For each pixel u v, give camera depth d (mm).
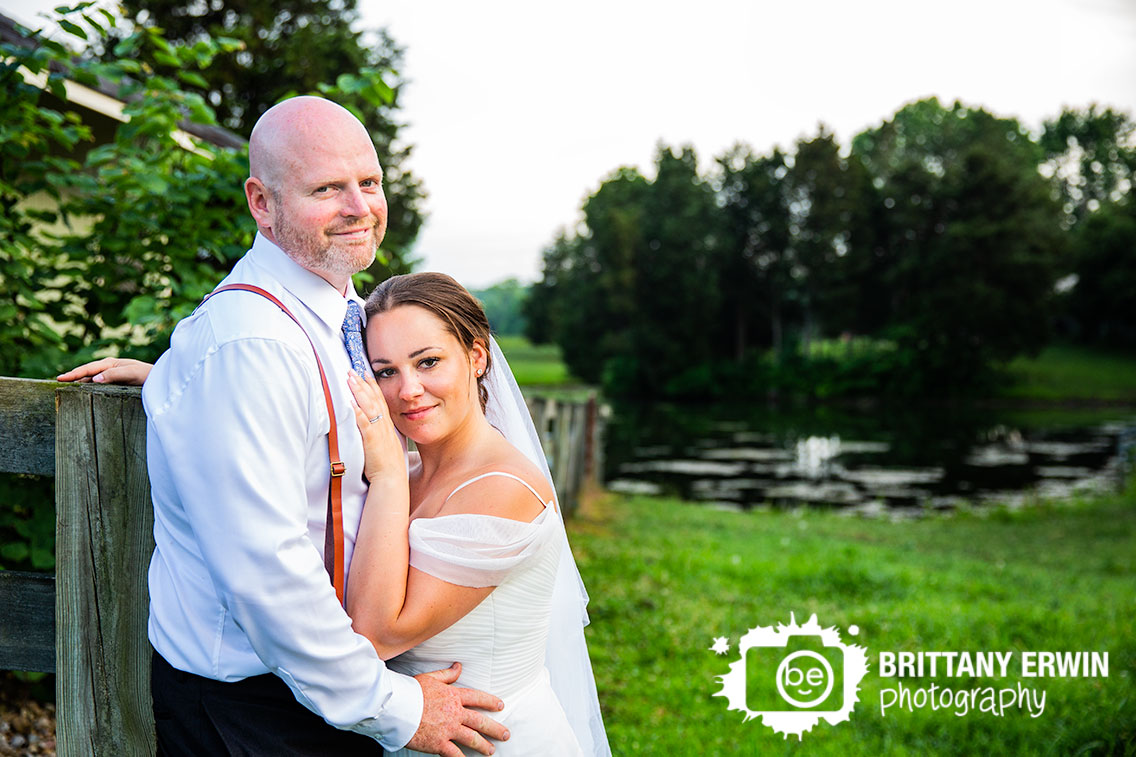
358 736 1837
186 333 1691
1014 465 22375
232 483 1553
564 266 81500
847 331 64188
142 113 3631
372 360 1866
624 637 5164
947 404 53062
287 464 1614
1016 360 64688
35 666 2002
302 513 1641
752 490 17656
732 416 42188
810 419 40250
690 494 17031
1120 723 3785
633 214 62000
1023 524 13211
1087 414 44250
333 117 1732
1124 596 7336
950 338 55344
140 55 4301
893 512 15266
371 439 1738
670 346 59031
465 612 1781
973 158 57094
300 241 1706
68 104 5457
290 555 1570
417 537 1757
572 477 10367
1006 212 56594
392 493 1755
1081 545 11062
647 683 4488
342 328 1811
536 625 1903
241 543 1540
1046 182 67062
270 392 1598
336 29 16719
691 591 6469
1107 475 20453
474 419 1962
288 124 1697
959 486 18594
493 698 1820
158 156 3695
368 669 1647
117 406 1884
